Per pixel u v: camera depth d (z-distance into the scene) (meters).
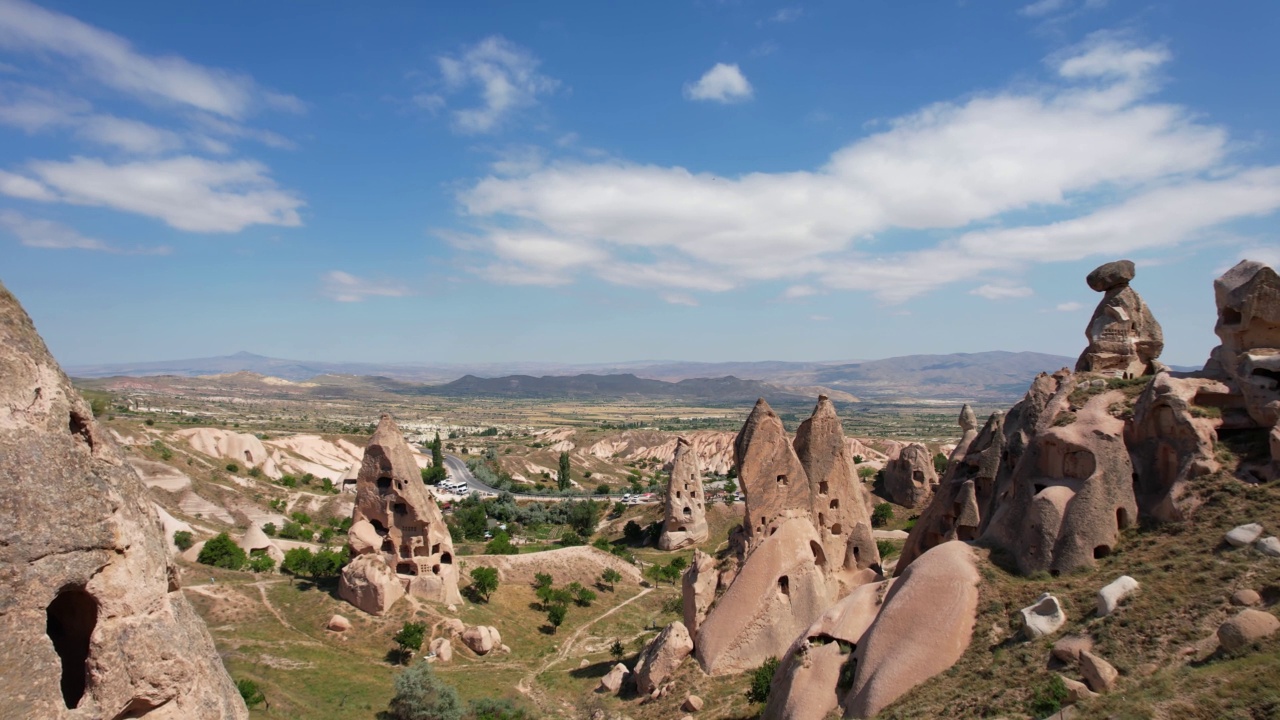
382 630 54.12
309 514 115.44
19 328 14.45
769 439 43.03
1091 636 22.72
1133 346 34.84
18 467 13.38
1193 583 22.83
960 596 26.69
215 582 59.41
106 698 13.84
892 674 25.31
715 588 42.12
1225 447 27.31
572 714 42.56
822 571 41.94
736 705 34.44
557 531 119.69
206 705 15.37
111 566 14.38
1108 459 27.97
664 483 179.00
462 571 70.75
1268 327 28.39
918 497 89.81
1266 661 18.22
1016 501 29.94
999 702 21.92
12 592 12.88
